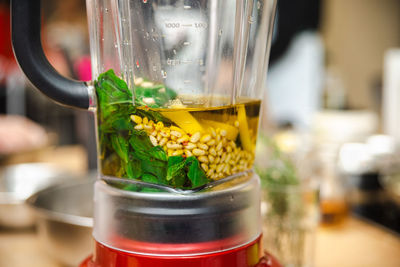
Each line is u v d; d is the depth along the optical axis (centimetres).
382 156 115
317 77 221
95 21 36
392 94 196
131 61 35
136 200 35
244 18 37
